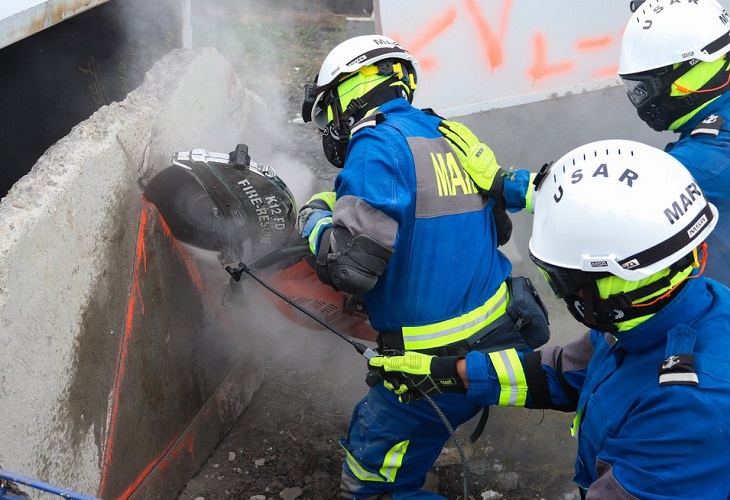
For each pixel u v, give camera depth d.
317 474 3.17
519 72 3.90
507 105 3.96
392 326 2.46
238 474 3.16
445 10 3.74
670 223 1.53
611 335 1.82
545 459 3.21
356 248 2.23
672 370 1.53
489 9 3.76
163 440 2.79
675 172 1.59
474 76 3.89
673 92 2.59
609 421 1.67
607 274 1.58
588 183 1.60
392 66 2.52
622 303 1.58
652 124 2.75
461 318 2.42
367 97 2.50
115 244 2.41
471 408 2.53
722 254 2.63
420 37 3.78
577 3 3.78
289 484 3.12
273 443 3.34
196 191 2.66
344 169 2.37
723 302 1.63
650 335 1.61
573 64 3.90
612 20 3.84
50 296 2.05
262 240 2.68
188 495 2.98
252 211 2.59
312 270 2.73
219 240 2.72
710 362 1.52
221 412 3.29
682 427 1.49
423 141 2.38
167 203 2.69
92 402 2.28
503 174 2.46
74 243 2.17
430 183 2.34
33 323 1.97
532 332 2.51
